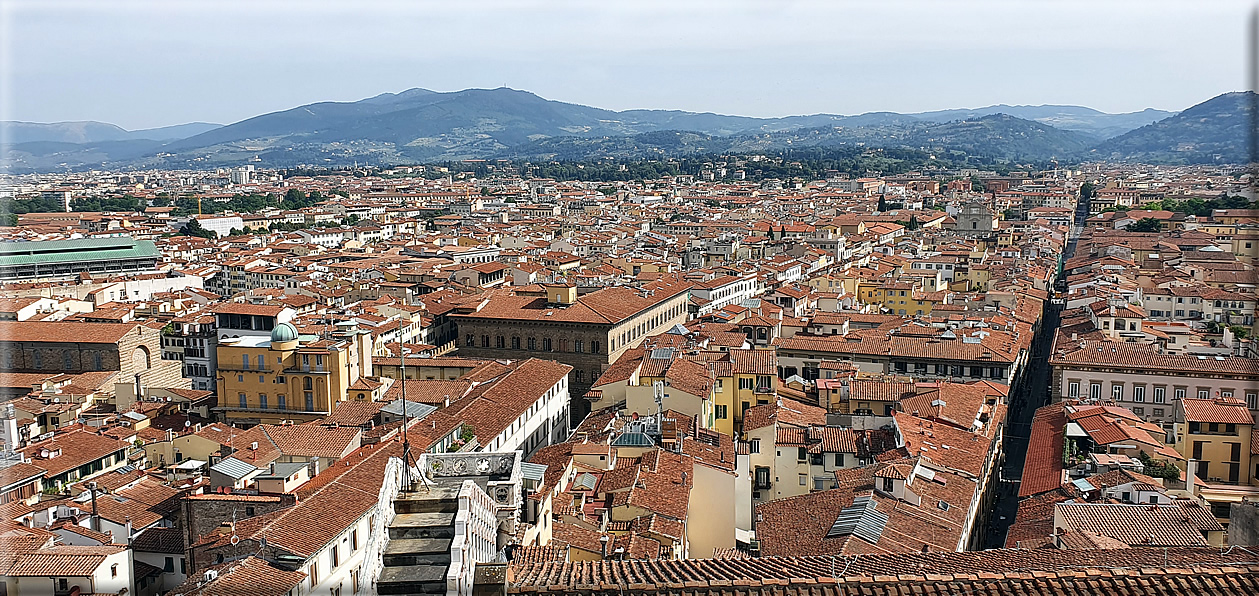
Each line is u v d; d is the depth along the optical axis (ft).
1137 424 406.82
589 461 344.08
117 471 424.46
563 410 563.89
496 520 184.75
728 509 336.90
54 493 389.19
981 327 615.57
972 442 391.65
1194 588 130.21
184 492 353.92
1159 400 498.69
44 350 646.33
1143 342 567.59
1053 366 528.63
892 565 163.12
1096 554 179.52
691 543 337.72
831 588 136.56
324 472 357.00
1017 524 319.27
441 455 204.74
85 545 303.48
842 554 259.39
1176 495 324.80
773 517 318.04
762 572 155.33
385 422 469.98
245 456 376.27
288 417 526.16
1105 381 507.30
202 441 438.81
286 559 269.23
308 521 286.66
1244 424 412.57
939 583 135.13
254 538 273.95
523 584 144.56
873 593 134.62
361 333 563.89
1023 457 498.28
